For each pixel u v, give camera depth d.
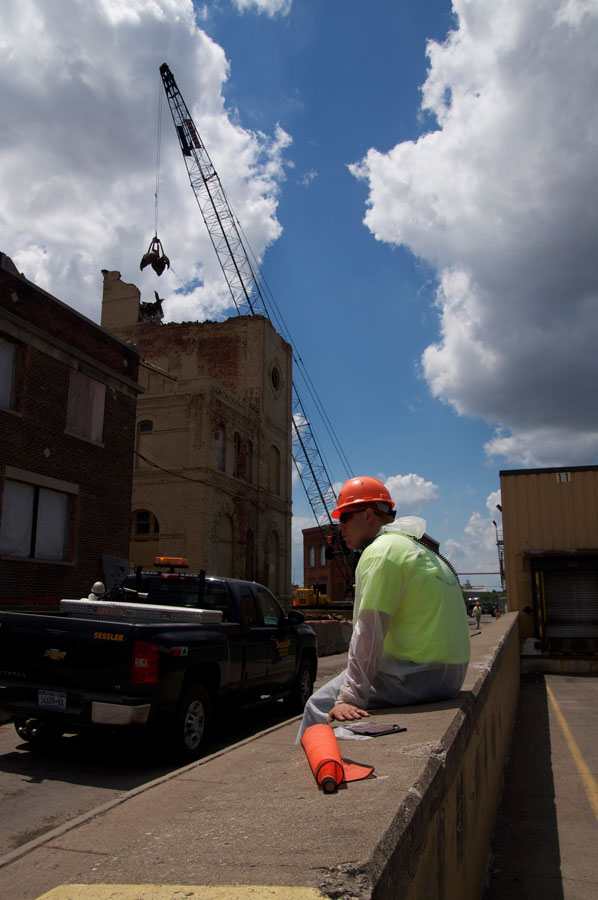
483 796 3.59
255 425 38.53
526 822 4.79
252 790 1.80
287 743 3.20
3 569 14.34
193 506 31.03
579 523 16.17
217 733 8.14
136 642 6.12
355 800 1.60
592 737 7.85
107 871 1.25
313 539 77.00
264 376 40.28
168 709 6.29
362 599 2.85
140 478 32.09
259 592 9.17
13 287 14.85
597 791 5.56
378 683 2.94
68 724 6.12
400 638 2.92
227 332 40.69
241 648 7.93
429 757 1.95
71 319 16.73
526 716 9.61
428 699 2.91
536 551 15.91
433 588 2.92
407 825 1.45
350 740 2.25
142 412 32.78
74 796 5.43
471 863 2.84
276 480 41.78
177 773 2.74
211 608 8.26
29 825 4.72
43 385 15.64
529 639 15.52
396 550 2.89
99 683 6.14
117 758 6.69
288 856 1.25
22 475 14.84
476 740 3.09
